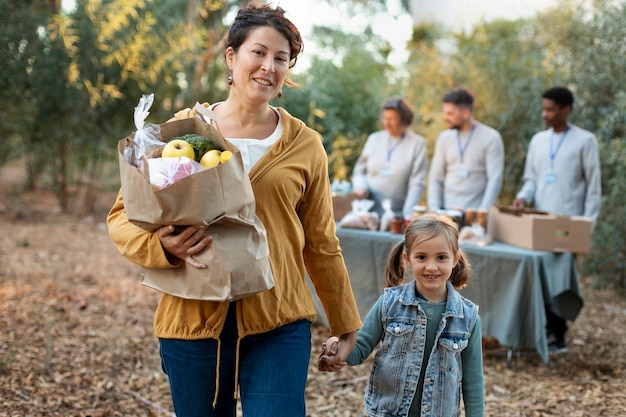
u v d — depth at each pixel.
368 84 9.56
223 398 1.94
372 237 4.40
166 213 1.65
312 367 4.07
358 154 8.77
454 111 4.64
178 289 1.78
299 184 1.93
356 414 3.44
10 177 12.42
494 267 4.01
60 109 8.47
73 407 3.33
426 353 2.18
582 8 6.91
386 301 2.24
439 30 8.81
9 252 6.80
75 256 6.88
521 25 7.61
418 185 4.84
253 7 1.95
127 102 8.97
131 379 3.75
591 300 5.97
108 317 4.90
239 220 1.71
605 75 6.48
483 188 4.70
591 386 3.83
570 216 4.33
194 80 9.45
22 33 7.47
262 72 1.88
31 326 4.49
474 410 2.19
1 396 3.34
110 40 8.53
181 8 10.58
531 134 7.12
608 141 6.46
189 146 1.78
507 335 3.95
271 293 1.89
